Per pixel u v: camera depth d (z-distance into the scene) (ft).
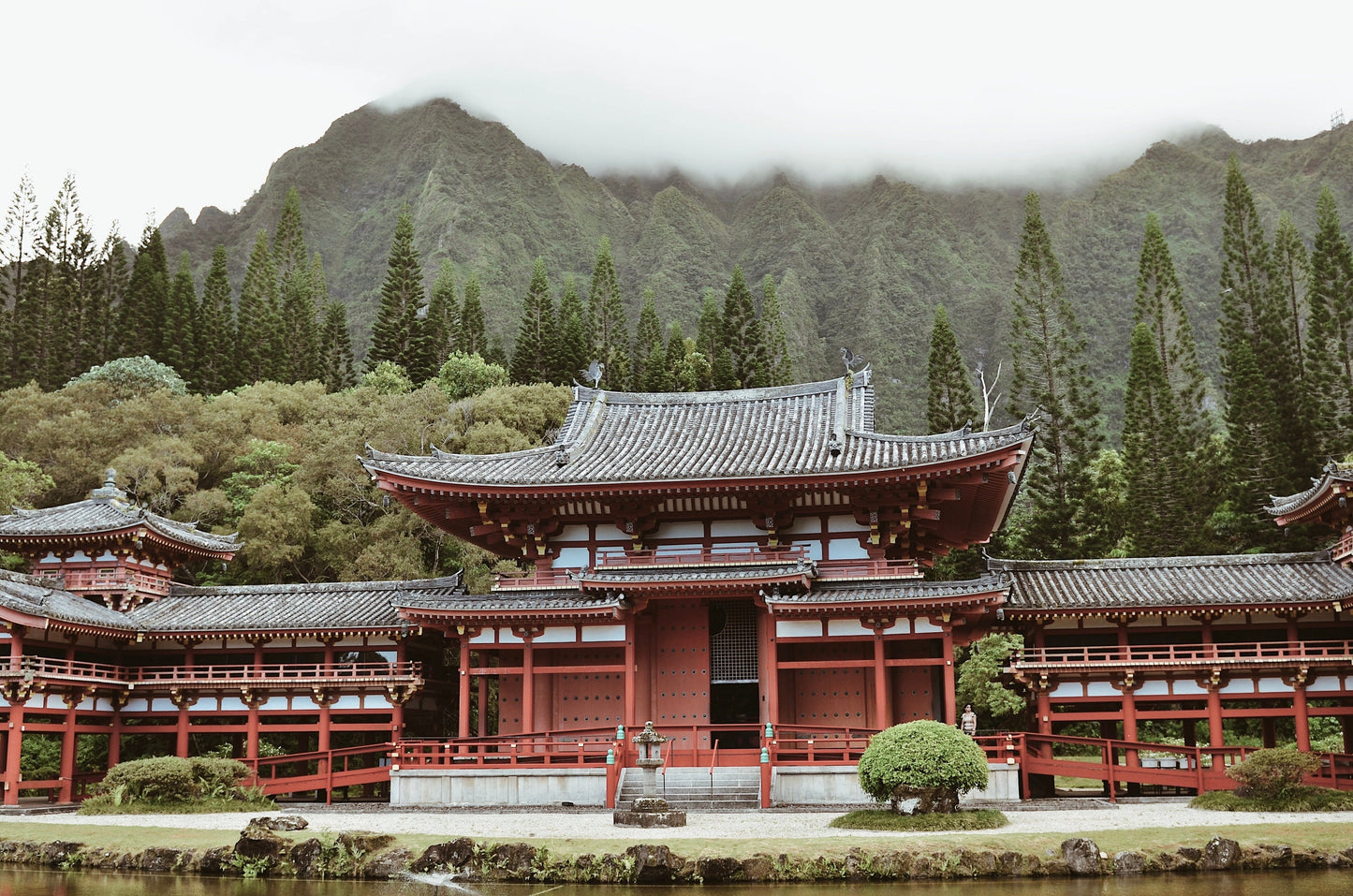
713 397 156.56
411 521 217.56
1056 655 132.36
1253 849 79.87
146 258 347.15
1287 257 267.80
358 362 612.70
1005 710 201.67
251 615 149.59
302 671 147.02
